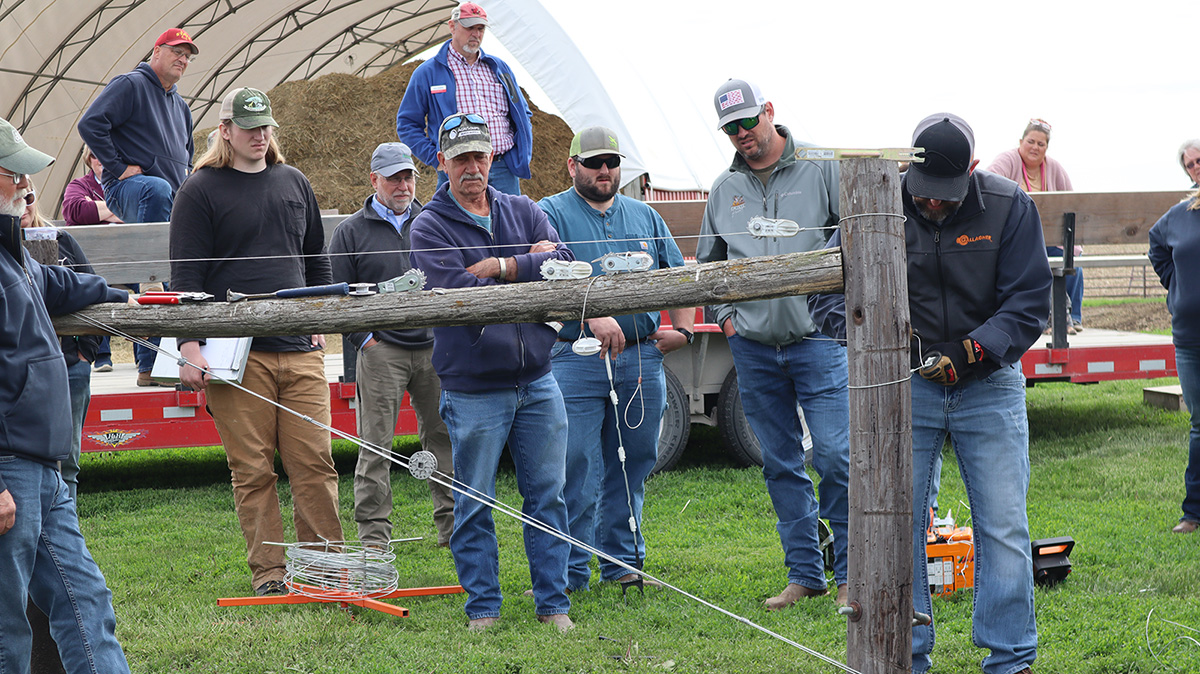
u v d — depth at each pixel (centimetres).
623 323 414
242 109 404
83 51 1512
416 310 296
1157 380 965
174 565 477
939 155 298
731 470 650
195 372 398
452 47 591
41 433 274
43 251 331
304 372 431
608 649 360
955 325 318
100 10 1435
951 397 319
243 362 401
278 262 420
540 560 388
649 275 284
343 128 1333
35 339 279
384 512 479
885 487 267
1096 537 482
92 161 654
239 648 367
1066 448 685
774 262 273
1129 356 707
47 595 281
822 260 269
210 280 414
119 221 611
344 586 416
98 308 315
